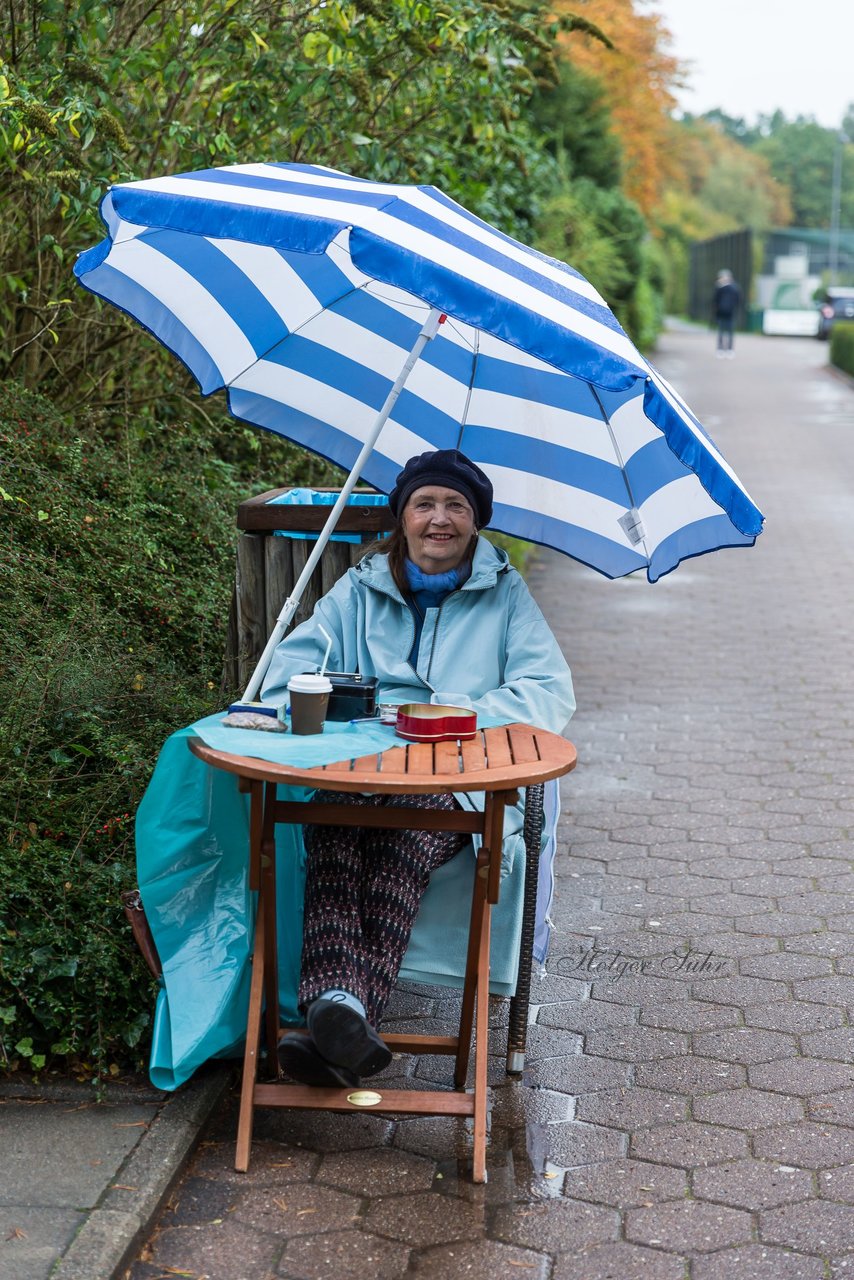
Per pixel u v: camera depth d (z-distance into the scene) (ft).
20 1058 11.05
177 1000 10.93
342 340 13.25
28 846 12.01
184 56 19.72
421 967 11.53
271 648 12.45
